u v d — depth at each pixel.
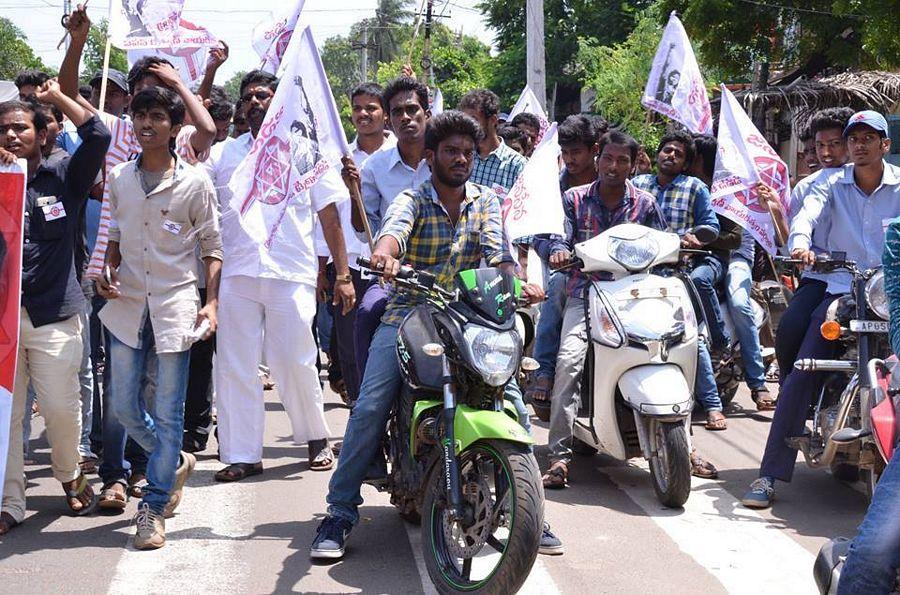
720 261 7.98
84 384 6.28
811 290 5.93
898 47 16.30
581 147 7.05
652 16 26.23
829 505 5.61
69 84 5.21
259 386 6.07
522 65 36.31
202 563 4.56
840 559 3.27
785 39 21.00
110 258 4.96
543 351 6.36
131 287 4.88
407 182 6.21
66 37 5.65
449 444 4.08
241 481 5.98
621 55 26.67
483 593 3.93
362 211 5.45
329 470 6.25
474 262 4.75
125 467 5.54
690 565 4.60
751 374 8.04
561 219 5.31
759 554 4.77
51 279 4.98
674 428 5.38
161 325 4.83
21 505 5.08
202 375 6.55
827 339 5.46
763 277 9.16
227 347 6.01
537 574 4.45
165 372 4.82
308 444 6.32
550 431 5.95
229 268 5.99
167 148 4.90
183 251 4.91
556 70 36.00
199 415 6.61
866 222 5.78
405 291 4.55
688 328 5.66
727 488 5.94
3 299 4.69
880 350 5.12
